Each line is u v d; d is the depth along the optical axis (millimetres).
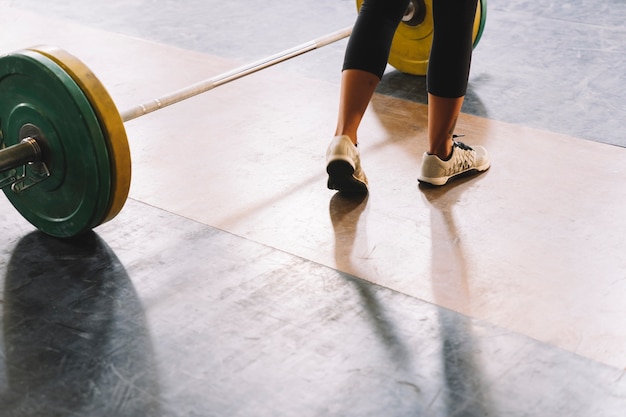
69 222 2088
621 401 1587
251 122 2883
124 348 1754
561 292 1931
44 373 1686
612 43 3623
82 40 3713
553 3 4184
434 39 2271
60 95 1934
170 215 2285
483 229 2207
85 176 1988
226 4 4246
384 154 2650
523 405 1577
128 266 2045
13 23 3928
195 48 3619
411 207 2320
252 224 2236
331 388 1626
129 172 2014
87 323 1836
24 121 2051
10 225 2246
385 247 2119
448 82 2271
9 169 2006
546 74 3303
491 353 1722
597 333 1785
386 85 3230
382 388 1624
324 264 2045
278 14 4074
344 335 1781
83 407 1590
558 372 1665
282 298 1912
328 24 3924
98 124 1937
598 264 2041
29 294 1940
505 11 4086
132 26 3906
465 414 1556
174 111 2973
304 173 2521
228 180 2480
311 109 2986
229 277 1995
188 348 1750
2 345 1770
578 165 2568
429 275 1999
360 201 2355
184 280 1985
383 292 1933
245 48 3619
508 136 2777
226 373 1673
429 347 1742
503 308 1874
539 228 2209
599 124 2854
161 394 1619
